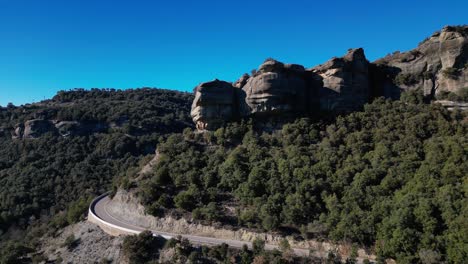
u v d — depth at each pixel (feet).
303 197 201.57
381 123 250.98
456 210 164.04
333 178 209.97
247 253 180.55
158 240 206.18
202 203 225.35
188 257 185.88
